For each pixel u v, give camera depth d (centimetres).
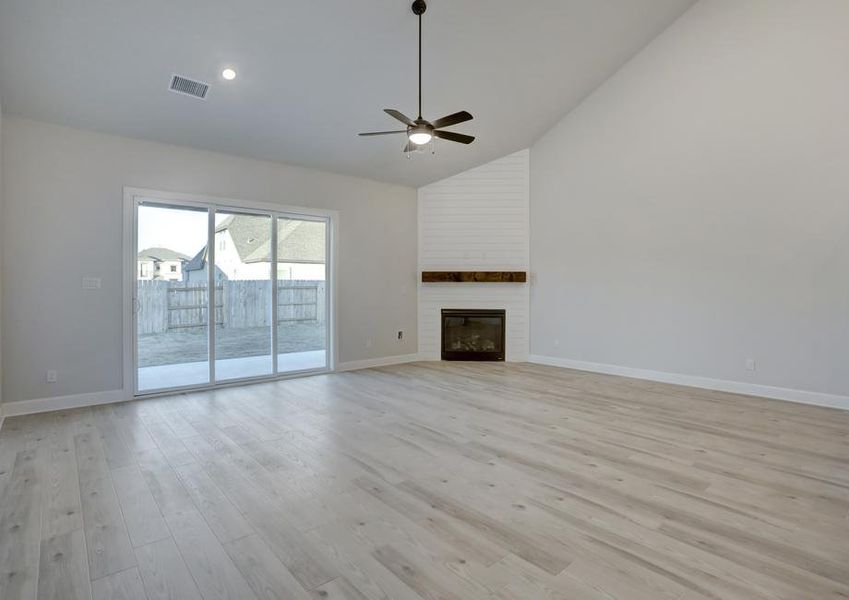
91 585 169
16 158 396
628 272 572
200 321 508
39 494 245
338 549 193
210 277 510
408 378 566
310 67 416
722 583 170
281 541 199
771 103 452
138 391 463
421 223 714
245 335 542
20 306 399
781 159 447
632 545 196
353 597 162
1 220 386
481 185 697
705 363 505
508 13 419
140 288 470
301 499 239
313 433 348
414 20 394
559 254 650
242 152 520
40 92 378
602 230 598
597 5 449
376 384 530
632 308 569
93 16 325
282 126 489
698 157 505
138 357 468
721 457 297
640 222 558
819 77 423
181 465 285
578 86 577
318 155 560
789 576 174
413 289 712
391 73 448
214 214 513
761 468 279
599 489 250
